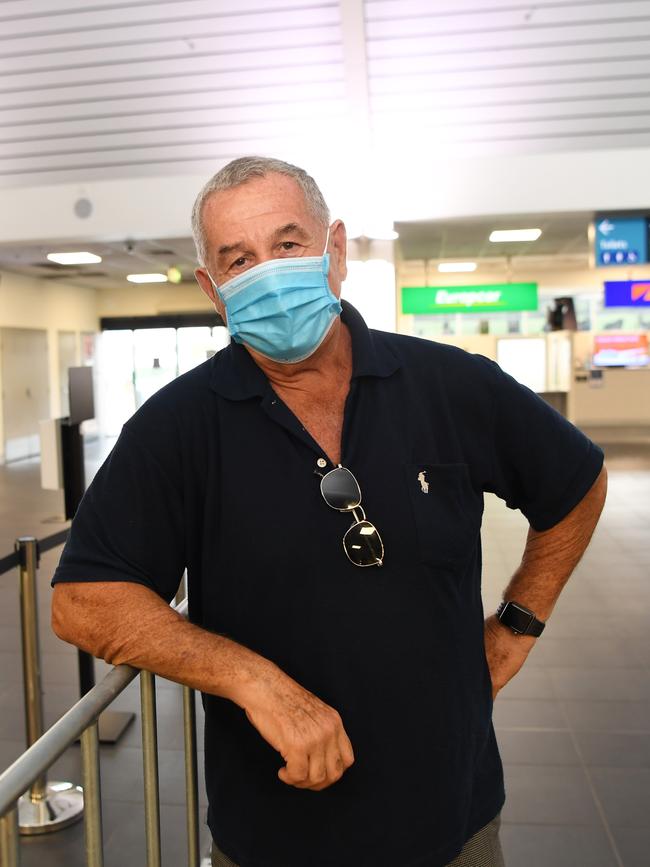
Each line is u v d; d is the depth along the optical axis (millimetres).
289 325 1122
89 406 3730
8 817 890
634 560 6059
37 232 8250
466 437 1221
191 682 1035
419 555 1128
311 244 1164
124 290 17766
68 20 7109
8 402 14141
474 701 1192
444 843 1133
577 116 7461
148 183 8023
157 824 1233
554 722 3273
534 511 1320
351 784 1105
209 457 1158
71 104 7684
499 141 7641
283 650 1115
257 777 1146
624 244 8242
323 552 1107
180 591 2525
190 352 17844
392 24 6906
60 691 3688
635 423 15641
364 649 1103
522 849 2412
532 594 1355
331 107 7453
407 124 7582
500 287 14039
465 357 1255
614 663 3918
